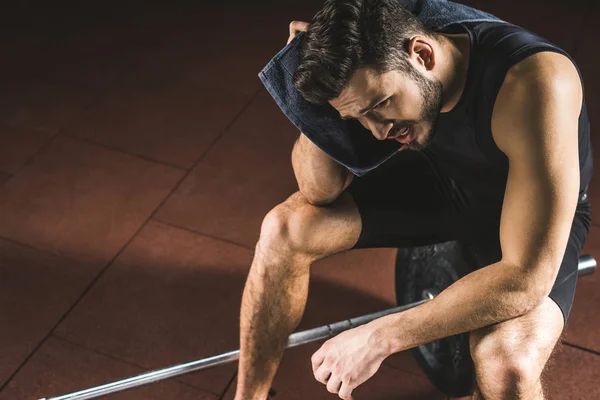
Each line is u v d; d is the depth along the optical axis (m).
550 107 1.26
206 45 3.13
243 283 2.18
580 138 1.42
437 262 1.83
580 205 1.60
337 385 1.43
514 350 1.33
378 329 1.41
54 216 2.35
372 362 1.40
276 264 1.56
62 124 2.70
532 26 3.25
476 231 1.64
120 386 1.65
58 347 1.98
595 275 2.21
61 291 2.13
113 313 2.08
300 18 3.33
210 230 2.33
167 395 1.88
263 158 2.60
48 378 1.91
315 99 1.26
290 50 1.35
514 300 1.33
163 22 3.25
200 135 2.69
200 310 2.10
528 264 1.30
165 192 2.45
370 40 1.22
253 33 3.22
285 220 1.55
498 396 1.34
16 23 3.19
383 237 1.63
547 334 1.37
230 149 2.63
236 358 1.66
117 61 3.02
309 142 1.51
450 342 1.80
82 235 2.29
